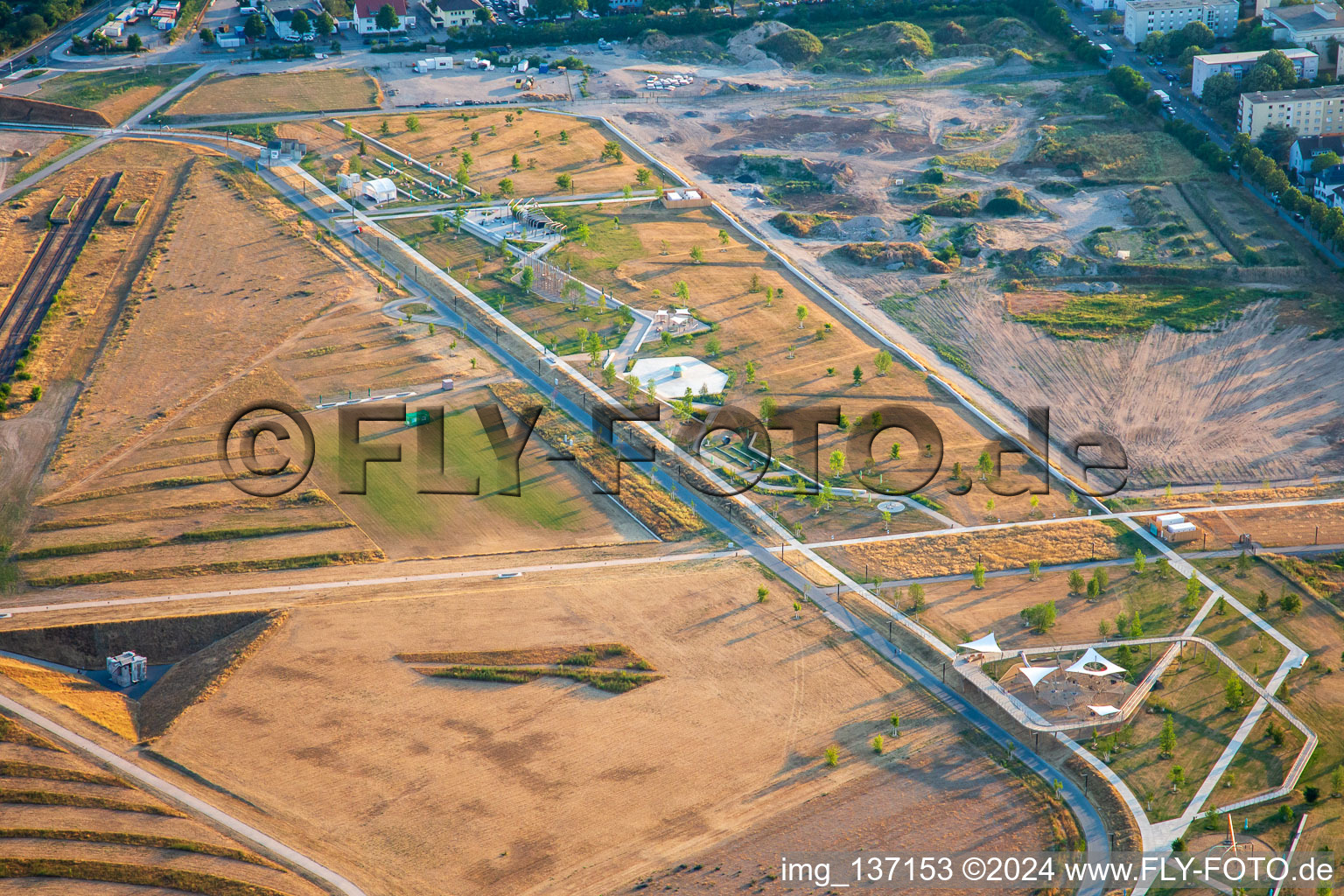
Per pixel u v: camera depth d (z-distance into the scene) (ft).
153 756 488.85
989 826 454.81
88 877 431.43
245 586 590.96
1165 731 483.92
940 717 507.71
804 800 467.52
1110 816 457.68
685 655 542.98
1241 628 558.15
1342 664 533.55
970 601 579.07
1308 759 481.05
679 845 449.06
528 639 552.82
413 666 536.42
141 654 558.56
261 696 519.60
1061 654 541.34
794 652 545.03
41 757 479.82
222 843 448.65
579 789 473.67
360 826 458.91
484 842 451.94
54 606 575.38
